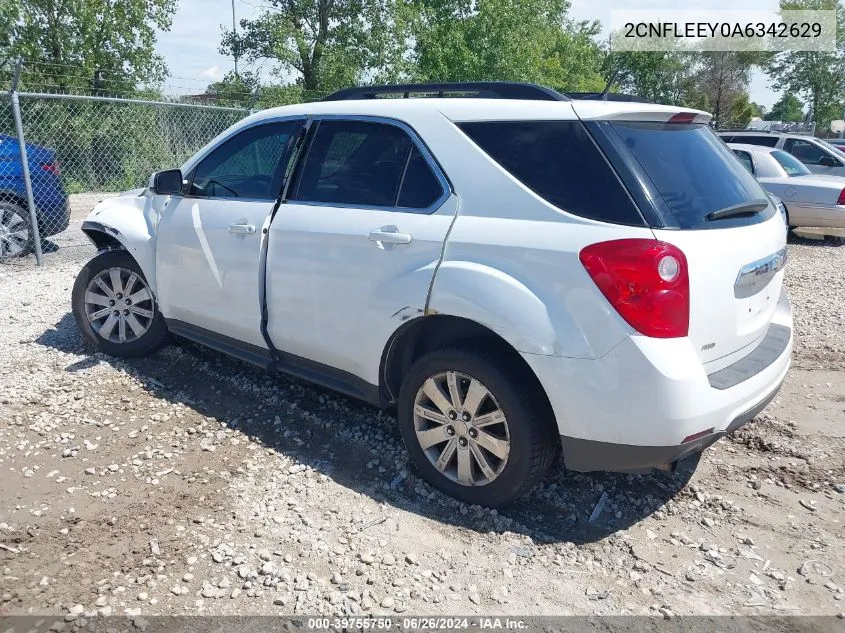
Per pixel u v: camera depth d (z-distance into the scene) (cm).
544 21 2366
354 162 370
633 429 280
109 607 260
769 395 325
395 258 335
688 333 279
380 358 349
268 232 395
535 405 304
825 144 1359
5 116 1501
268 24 2242
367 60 2161
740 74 4997
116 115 1569
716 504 343
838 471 374
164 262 459
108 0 2034
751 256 311
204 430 405
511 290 295
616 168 290
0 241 838
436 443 339
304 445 392
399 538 308
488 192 315
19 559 287
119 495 336
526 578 285
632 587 282
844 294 780
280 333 396
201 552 294
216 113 1403
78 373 481
